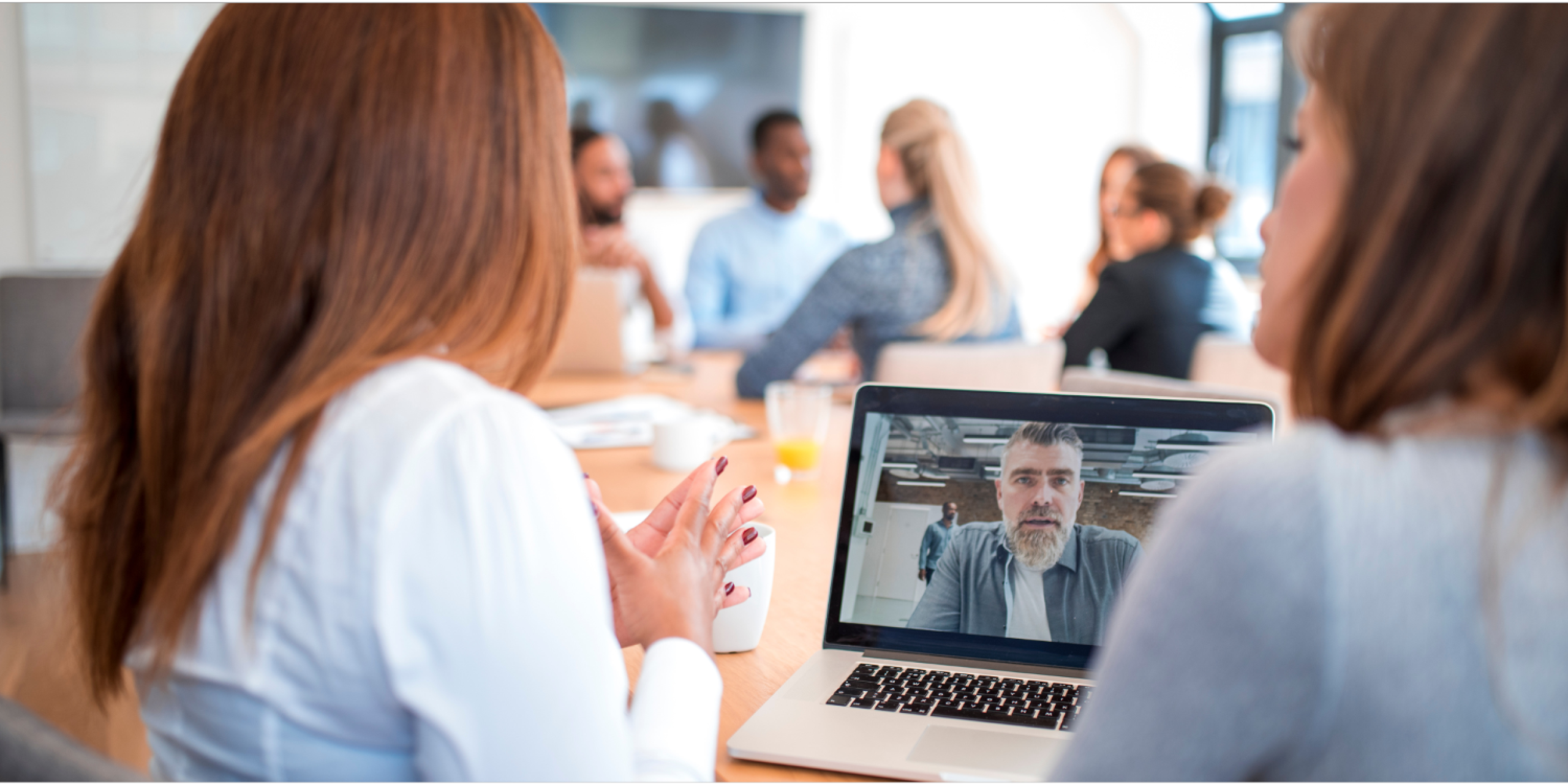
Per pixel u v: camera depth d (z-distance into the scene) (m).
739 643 0.96
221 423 0.57
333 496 0.55
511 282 0.64
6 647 2.35
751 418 2.11
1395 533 0.43
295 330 0.59
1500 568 0.42
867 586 0.94
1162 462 0.92
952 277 2.38
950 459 0.96
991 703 0.83
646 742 0.64
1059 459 0.93
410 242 0.60
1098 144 5.79
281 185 0.59
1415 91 0.46
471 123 0.61
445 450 0.55
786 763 0.75
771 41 5.56
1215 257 2.87
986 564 0.93
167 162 0.60
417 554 0.54
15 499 3.06
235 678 0.56
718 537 0.81
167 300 0.59
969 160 2.41
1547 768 0.42
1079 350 2.62
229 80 0.60
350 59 0.60
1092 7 5.65
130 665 0.64
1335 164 0.53
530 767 0.55
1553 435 0.44
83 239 4.00
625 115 5.46
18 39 3.86
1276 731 0.45
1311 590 0.44
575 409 2.04
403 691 0.54
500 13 0.64
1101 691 0.50
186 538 0.57
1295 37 0.56
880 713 0.81
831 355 3.06
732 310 4.34
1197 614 0.46
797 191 4.28
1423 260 0.46
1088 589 0.90
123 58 3.98
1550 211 0.44
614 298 2.56
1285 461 0.46
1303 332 0.51
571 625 0.56
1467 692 0.42
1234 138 5.30
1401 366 0.46
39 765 0.51
